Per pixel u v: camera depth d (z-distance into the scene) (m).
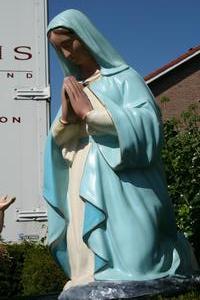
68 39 5.84
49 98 10.66
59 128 5.84
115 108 5.49
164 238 5.62
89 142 5.79
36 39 10.80
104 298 5.13
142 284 5.20
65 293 5.39
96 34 5.91
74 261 5.64
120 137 5.39
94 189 5.51
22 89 10.65
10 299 6.35
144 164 5.55
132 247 5.34
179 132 10.37
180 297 5.07
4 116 10.55
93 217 5.45
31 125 10.56
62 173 5.98
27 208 10.34
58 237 5.84
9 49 10.73
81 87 5.71
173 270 5.48
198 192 9.02
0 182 10.35
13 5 10.81
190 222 8.45
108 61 5.91
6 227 10.30
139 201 5.50
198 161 9.39
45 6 10.85
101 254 5.36
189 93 21.95
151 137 5.51
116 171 5.56
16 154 10.45
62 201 5.90
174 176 9.38
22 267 10.71
